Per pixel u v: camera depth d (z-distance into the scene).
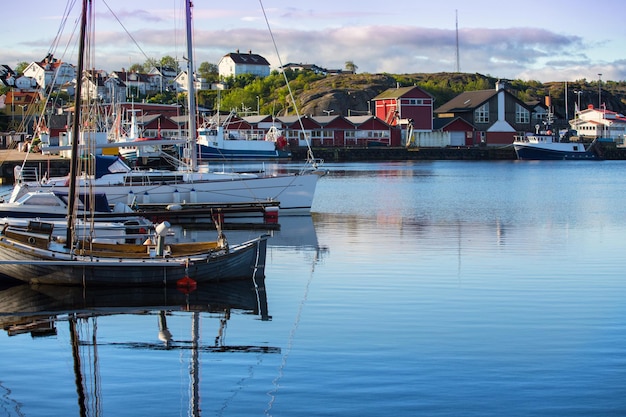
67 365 14.92
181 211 35.41
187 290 21.39
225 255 22.00
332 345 16.06
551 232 34.06
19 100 130.88
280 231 34.38
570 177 76.88
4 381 14.07
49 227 22.94
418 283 22.34
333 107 147.00
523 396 13.10
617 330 17.17
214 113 141.50
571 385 13.60
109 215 31.16
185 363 14.98
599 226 36.31
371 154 118.69
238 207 36.78
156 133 104.81
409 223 37.53
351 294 20.86
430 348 15.81
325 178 73.19
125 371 14.56
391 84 168.00
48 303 19.86
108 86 157.62
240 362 15.01
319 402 12.90
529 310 19.05
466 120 136.00
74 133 22.33
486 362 14.88
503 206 46.44
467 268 24.75
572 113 182.38
